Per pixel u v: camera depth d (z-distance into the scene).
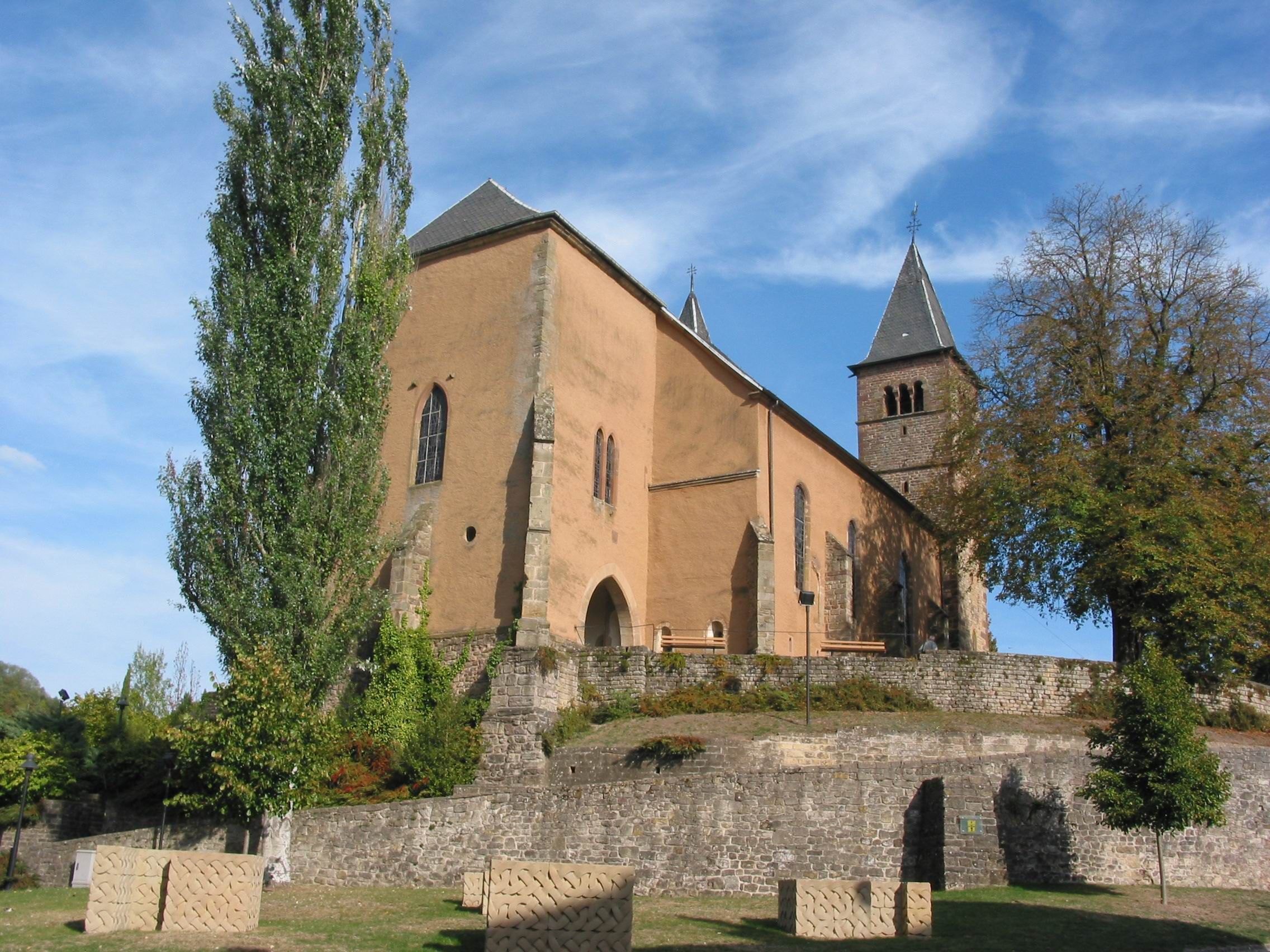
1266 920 20.19
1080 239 40.03
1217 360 36.75
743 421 39.19
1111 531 34.66
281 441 26.92
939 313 68.00
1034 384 39.06
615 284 39.53
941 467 46.47
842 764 26.38
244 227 28.52
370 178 29.88
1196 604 33.06
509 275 36.69
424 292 38.69
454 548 35.12
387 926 18.58
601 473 37.56
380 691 33.00
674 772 27.48
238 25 29.22
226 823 27.53
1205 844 24.08
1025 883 23.08
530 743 29.73
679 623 38.47
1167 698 22.38
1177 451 35.56
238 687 24.14
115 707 39.53
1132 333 37.81
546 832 24.44
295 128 28.61
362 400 28.34
